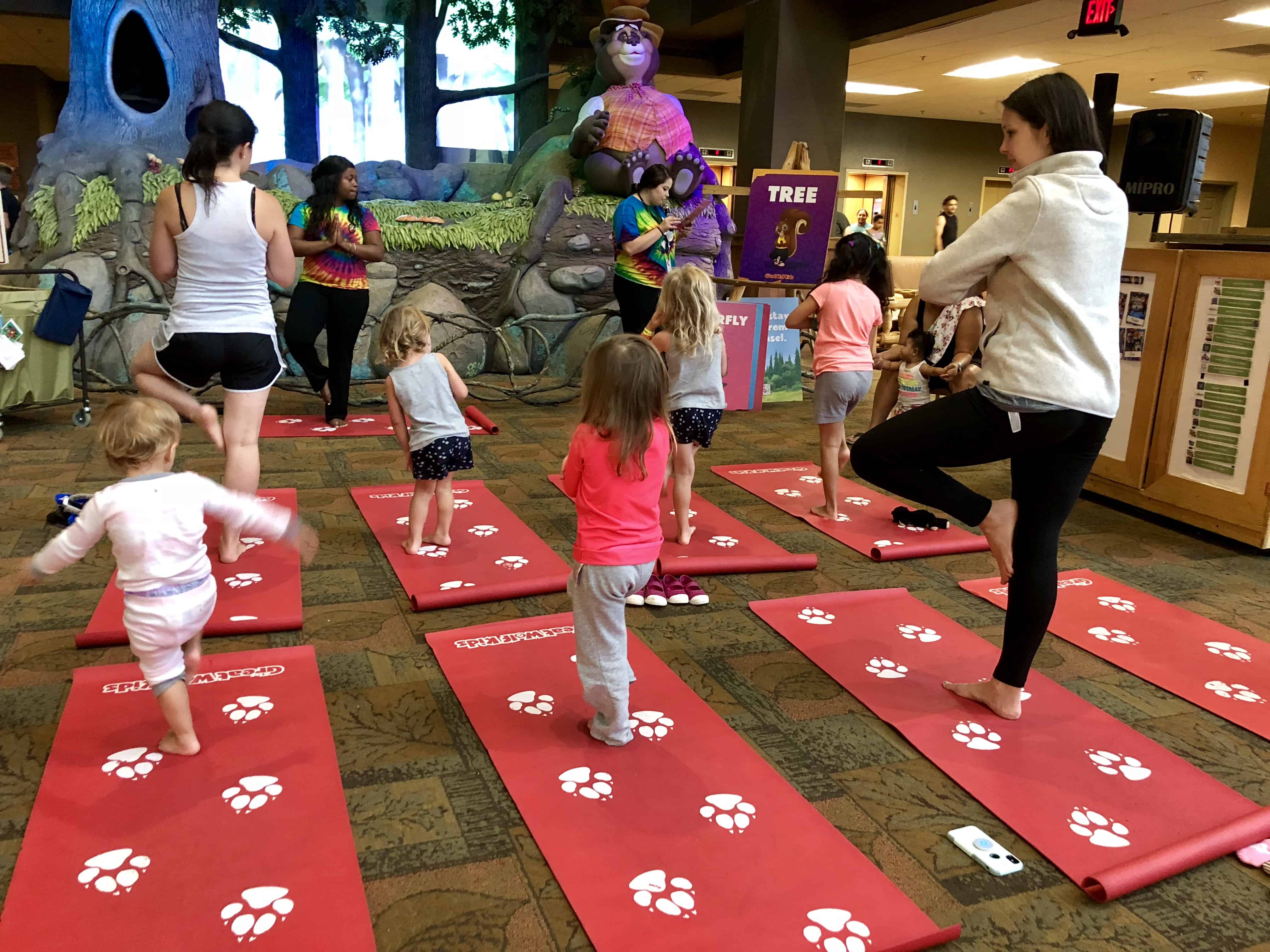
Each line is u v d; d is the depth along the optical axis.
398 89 8.46
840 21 9.54
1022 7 9.50
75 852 1.82
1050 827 2.09
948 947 1.73
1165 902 1.88
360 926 1.67
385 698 2.51
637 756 2.27
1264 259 3.88
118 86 6.90
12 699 2.41
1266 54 11.47
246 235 3.03
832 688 2.71
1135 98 15.35
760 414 6.67
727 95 15.98
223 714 2.35
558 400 6.58
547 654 2.79
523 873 1.86
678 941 1.67
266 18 7.94
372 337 7.00
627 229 5.02
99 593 3.07
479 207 7.45
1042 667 2.91
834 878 1.86
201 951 1.59
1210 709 2.68
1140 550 4.07
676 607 3.25
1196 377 4.22
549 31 8.79
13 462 4.49
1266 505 3.96
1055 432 2.21
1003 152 2.35
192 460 4.67
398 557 3.51
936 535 4.07
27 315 4.86
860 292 4.04
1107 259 2.19
